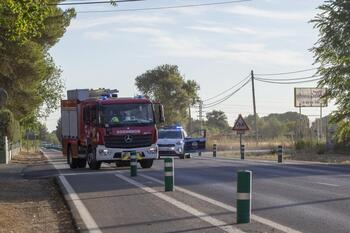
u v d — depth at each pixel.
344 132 45.25
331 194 17.00
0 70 44.59
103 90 32.75
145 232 11.38
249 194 12.20
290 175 23.92
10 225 12.72
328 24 43.22
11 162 42.91
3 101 36.56
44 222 13.30
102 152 27.95
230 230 11.38
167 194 17.41
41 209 15.45
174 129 43.16
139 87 110.25
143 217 13.22
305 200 15.69
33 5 16.16
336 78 43.59
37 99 50.38
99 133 28.03
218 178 22.59
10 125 47.69
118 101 28.52
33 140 99.12
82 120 30.19
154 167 30.03
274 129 139.88
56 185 21.38
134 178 23.06
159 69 109.19
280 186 19.31
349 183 20.28
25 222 13.30
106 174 25.48
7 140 43.50
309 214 13.28
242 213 12.16
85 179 23.05
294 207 14.40
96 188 19.50
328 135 52.44
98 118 28.12
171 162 18.27
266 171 26.30
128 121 28.28
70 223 13.09
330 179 21.94
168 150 41.28
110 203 15.69
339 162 36.47
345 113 43.94
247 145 71.50
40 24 17.17
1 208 15.02
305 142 58.22
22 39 18.14
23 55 43.97
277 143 73.75
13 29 16.92
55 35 47.66
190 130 110.38
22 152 70.81
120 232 11.45
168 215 13.41
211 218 12.88
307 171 26.36
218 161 36.09
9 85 46.28
